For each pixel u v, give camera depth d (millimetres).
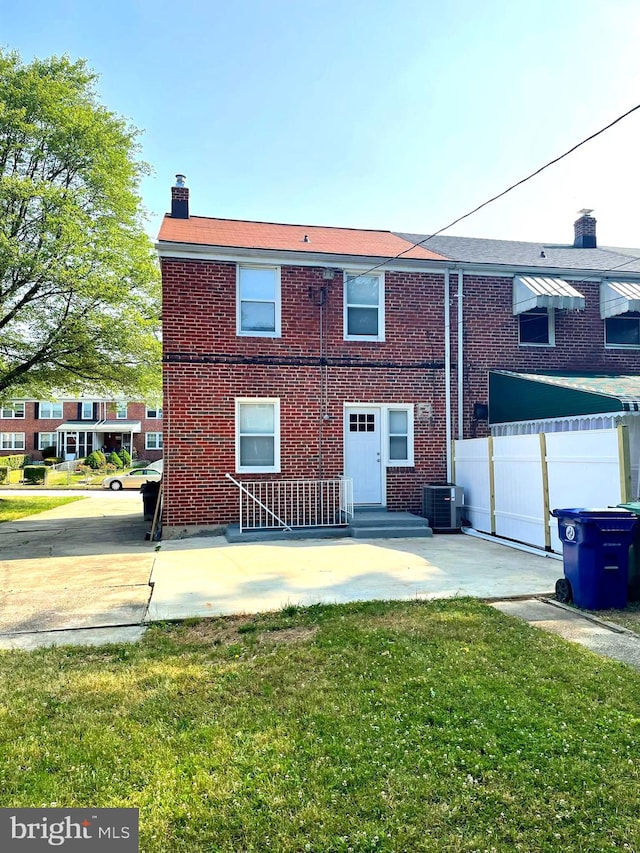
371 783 2719
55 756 2984
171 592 6645
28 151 15992
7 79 15930
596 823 2430
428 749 3018
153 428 43875
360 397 12250
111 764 2912
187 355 11352
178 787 2713
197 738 3166
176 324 11328
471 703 3562
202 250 11406
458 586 6832
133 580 7301
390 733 3193
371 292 12570
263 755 2982
